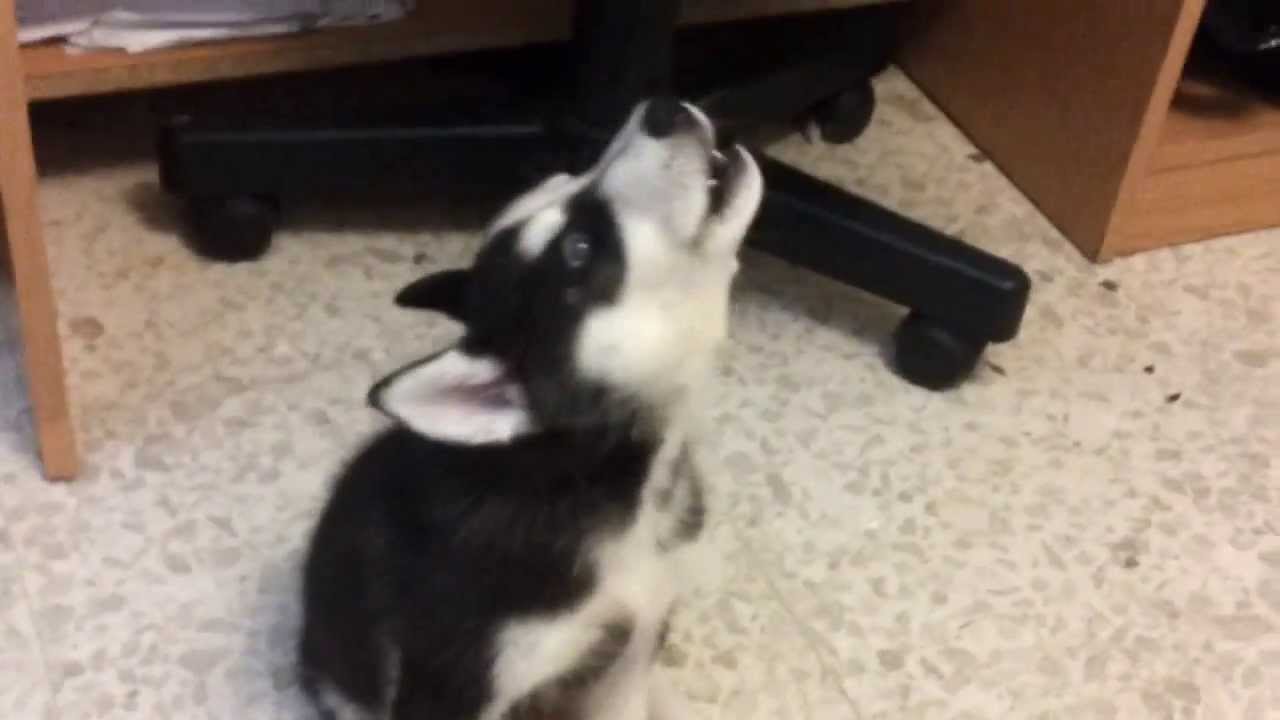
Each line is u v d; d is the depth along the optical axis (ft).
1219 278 5.75
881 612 4.50
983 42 6.10
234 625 4.32
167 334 5.10
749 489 4.80
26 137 3.90
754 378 5.16
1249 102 5.92
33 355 4.31
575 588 3.61
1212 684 4.40
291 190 5.26
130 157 5.73
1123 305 5.60
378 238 5.55
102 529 4.50
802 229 5.09
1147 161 5.51
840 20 6.02
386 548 3.67
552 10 5.70
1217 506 4.91
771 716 4.23
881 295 5.10
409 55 5.62
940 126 6.33
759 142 6.11
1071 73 5.68
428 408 3.37
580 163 5.13
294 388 4.98
